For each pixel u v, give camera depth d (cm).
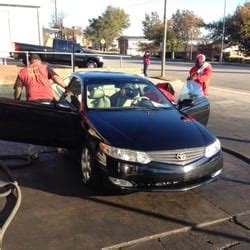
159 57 7169
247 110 1180
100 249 369
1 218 421
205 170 466
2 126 558
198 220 431
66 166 594
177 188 453
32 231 400
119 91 592
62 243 379
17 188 482
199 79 837
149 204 468
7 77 1548
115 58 5159
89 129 498
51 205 460
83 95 570
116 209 454
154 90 619
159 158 448
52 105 538
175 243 383
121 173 446
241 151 714
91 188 508
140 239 388
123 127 490
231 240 391
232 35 6575
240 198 493
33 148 680
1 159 613
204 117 652
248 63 5462
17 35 2248
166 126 502
